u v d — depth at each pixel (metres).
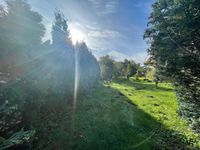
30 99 8.00
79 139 10.63
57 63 13.24
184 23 9.16
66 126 11.49
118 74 74.81
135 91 40.72
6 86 6.41
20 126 7.40
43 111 10.19
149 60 12.79
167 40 10.46
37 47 12.00
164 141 13.88
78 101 18.34
